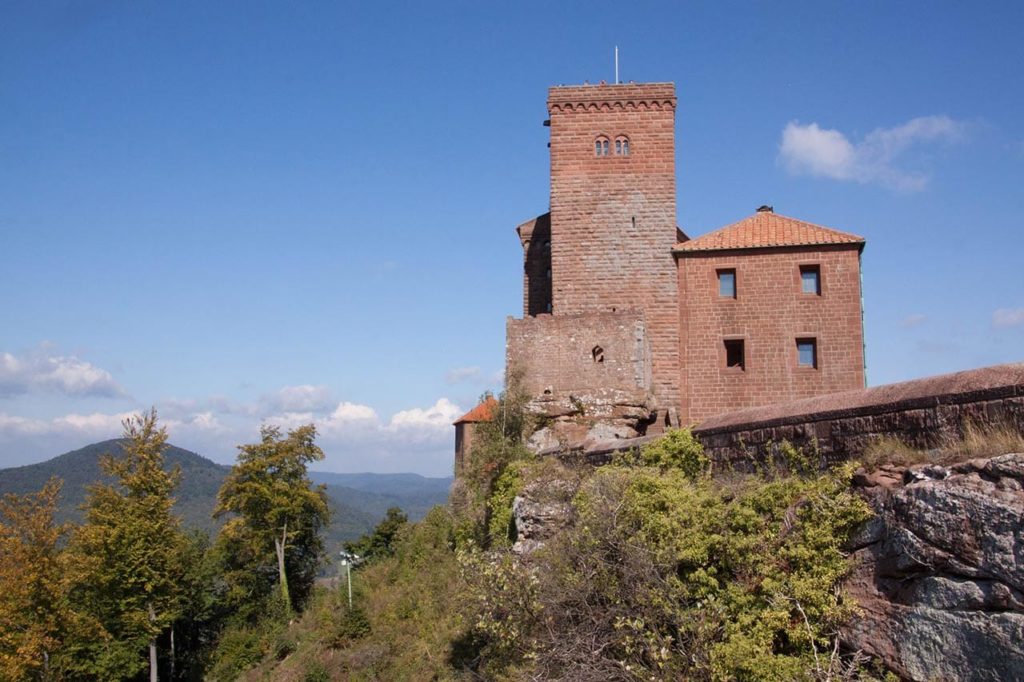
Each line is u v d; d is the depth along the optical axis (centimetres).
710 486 1567
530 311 4594
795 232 3472
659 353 3991
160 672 4881
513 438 3512
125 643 4150
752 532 1309
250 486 5144
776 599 1188
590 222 4097
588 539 1543
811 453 1425
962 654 974
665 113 4109
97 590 4150
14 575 3681
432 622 3059
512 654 1609
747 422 1620
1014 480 973
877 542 1136
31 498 3969
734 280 3453
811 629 1149
